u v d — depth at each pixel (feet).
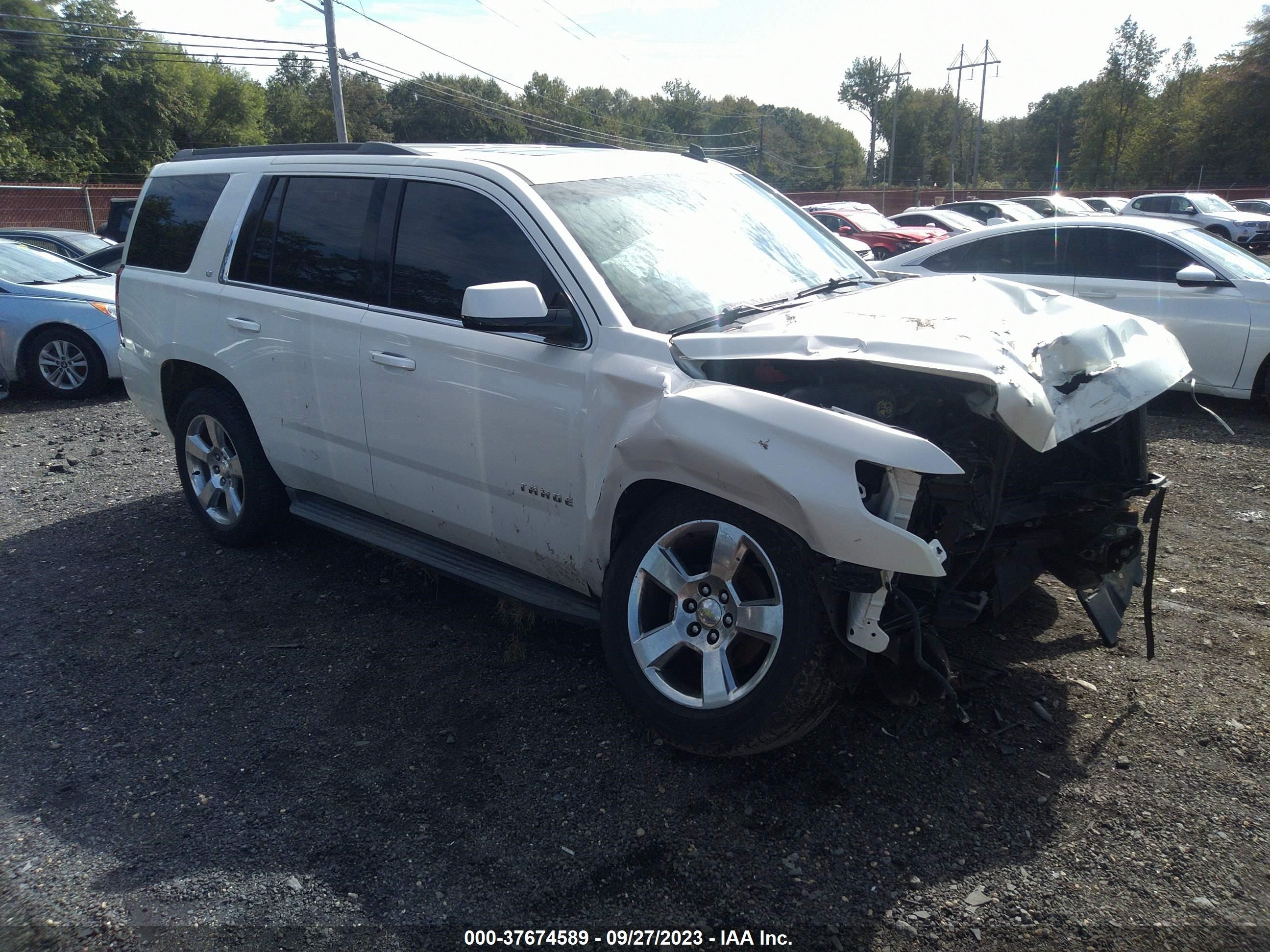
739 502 9.16
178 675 12.25
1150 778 9.69
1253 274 24.84
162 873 8.71
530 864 8.73
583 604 11.46
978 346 9.13
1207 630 12.75
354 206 13.28
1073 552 10.98
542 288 11.12
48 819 9.50
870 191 181.06
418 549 13.24
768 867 8.61
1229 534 16.43
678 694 9.92
